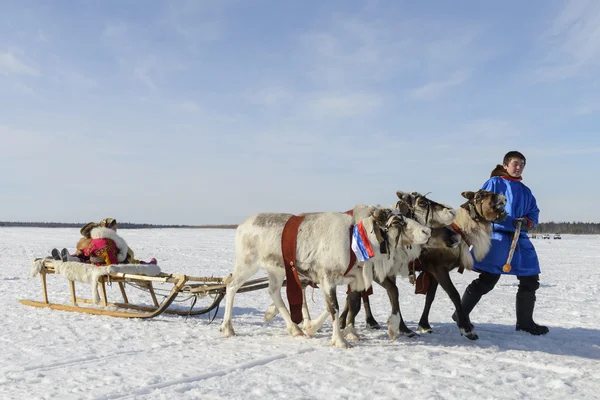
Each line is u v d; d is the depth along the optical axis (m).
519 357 5.41
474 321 7.94
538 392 4.29
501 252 6.75
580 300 10.48
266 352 5.76
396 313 6.42
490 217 6.44
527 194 6.96
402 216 6.00
